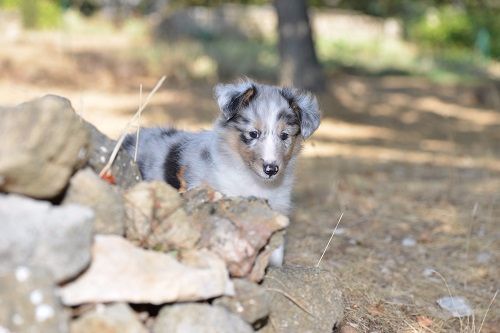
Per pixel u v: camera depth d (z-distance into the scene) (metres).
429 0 7.77
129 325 1.07
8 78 3.86
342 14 7.39
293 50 4.21
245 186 1.48
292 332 1.23
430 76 5.88
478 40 7.39
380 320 1.42
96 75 4.25
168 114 3.43
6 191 1.07
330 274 1.34
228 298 1.16
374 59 6.25
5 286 1.01
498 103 4.88
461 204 2.12
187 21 6.09
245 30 6.28
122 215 1.15
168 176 1.54
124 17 6.37
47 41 4.79
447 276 1.64
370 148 3.12
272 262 1.37
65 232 1.04
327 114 3.99
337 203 2.09
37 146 1.05
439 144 3.38
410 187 2.30
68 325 1.04
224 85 1.52
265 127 1.46
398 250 1.76
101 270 1.08
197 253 1.16
